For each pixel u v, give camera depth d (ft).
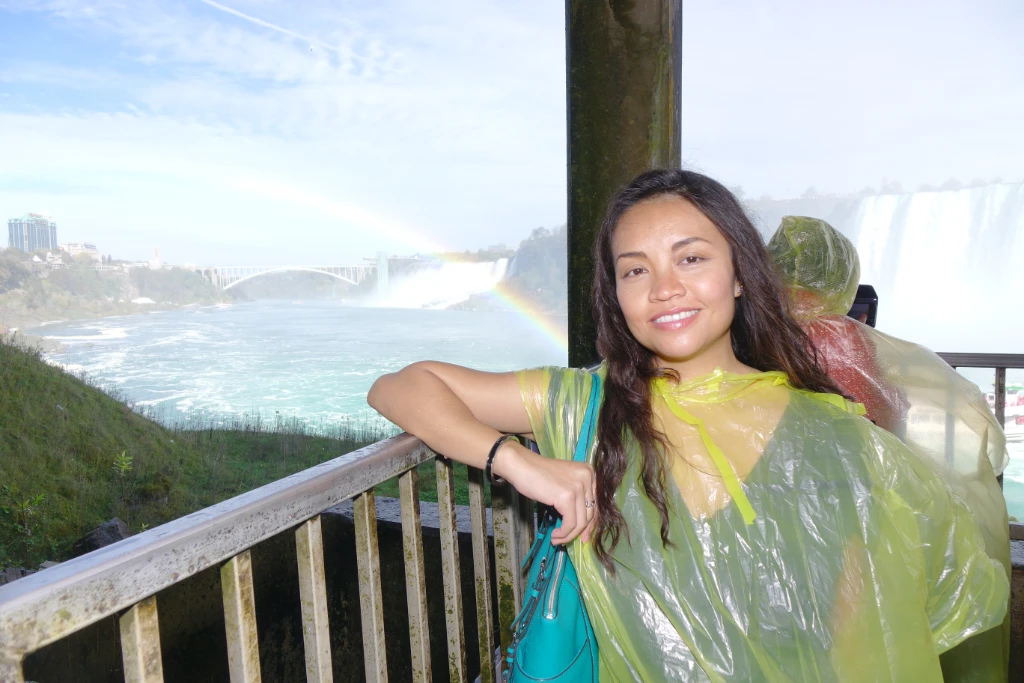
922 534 3.42
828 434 3.56
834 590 3.32
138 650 2.45
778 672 3.29
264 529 2.98
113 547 2.35
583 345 6.55
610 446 3.60
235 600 2.93
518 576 5.81
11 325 282.36
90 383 49.01
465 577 8.41
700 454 3.55
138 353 214.28
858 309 6.10
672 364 3.83
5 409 38.17
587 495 3.55
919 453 5.02
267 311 410.93
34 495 27.96
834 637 3.29
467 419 3.81
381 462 3.92
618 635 3.47
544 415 3.91
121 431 40.70
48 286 352.08
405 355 225.76
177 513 31.01
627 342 3.85
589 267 6.47
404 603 8.42
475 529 5.33
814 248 5.37
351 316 377.09
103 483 32.58
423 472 26.78
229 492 34.60
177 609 6.88
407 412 3.92
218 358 206.49
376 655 4.05
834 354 5.22
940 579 3.43
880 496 3.43
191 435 43.70
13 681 1.97
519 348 252.21
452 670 5.01
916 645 3.27
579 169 6.46
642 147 6.25
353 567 8.48
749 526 3.41
